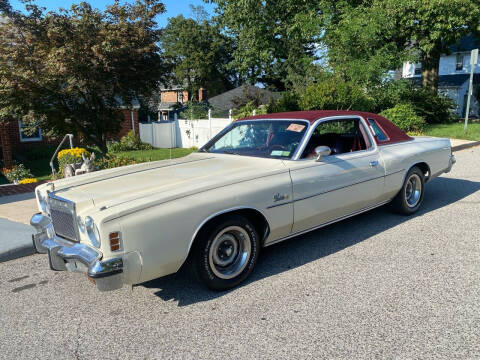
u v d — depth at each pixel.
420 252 4.21
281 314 3.09
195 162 4.33
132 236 2.90
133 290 3.67
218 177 3.59
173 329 2.96
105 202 3.11
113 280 2.85
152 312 3.25
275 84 43.75
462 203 6.14
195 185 3.36
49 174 11.91
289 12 24.22
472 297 3.22
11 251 4.60
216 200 3.32
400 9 18.52
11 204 7.05
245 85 31.05
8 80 8.86
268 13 25.05
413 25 19.52
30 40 9.38
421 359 2.47
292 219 3.90
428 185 7.59
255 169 3.84
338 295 3.35
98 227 2.82
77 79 9.39
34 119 9.73
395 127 5.50
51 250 3.29
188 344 2.76
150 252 2.99
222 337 2.82
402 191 5.30
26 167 13.37
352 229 5.09
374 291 3.39
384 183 4.88
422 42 19.41
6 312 3.36
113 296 3.57
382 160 4.87
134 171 4.09
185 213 3.14
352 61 14.73
